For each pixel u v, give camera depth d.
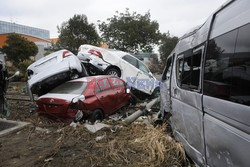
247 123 1.94
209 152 2.69
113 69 9.60
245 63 2.01
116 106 7.38
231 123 2.20
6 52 27.19
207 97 2.74
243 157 1.98
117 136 4.64
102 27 24.28
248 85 1.95
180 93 4.02
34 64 7.51
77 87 6.59
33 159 3.69
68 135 4.68
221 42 2.49
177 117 4.22
